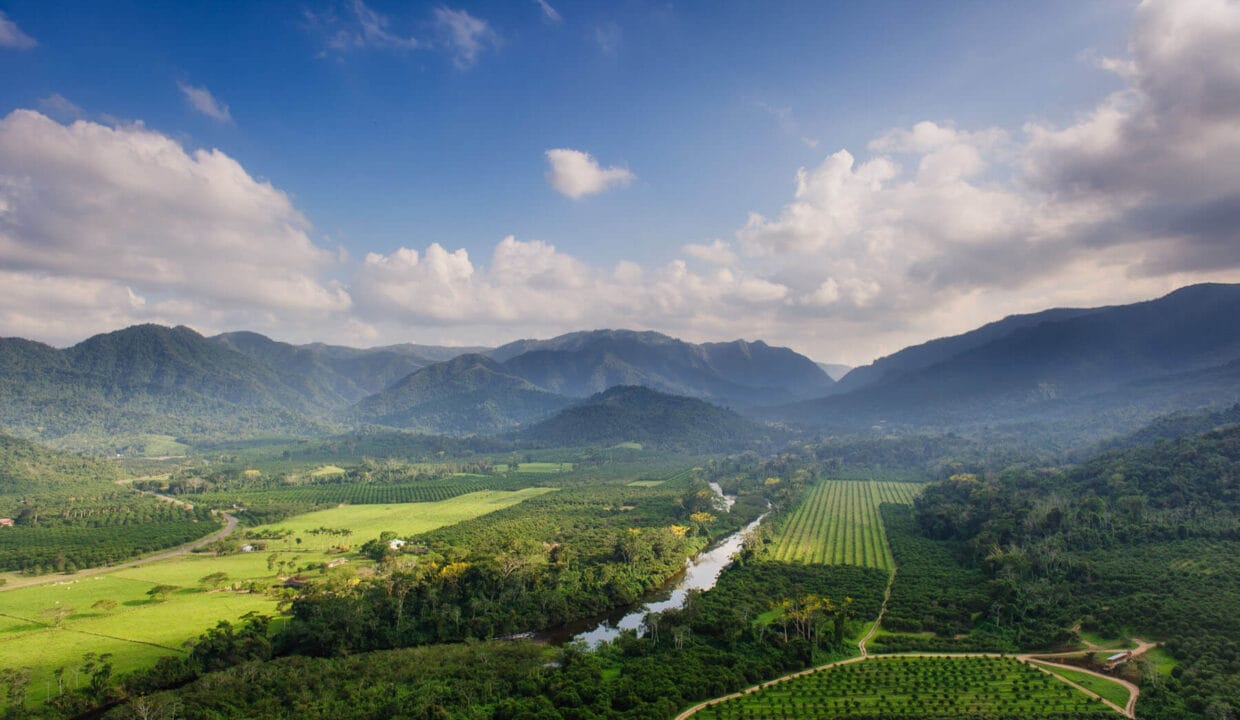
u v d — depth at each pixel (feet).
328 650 608.60
